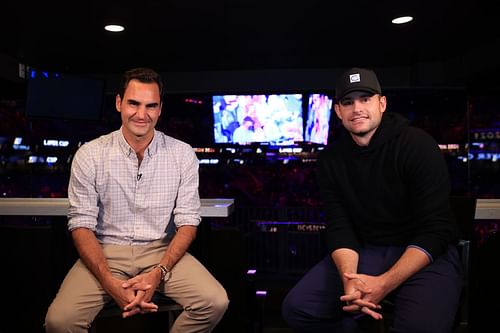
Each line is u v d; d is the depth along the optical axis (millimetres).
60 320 1435
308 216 5047
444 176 1610
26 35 4492
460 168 6539
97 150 1679
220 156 7039
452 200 1866
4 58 5148
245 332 1893
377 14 3963
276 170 7047
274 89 6312
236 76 6344
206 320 1546
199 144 7035
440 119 6547
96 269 1492
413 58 5645
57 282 1797
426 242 1536
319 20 4109
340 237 1728
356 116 1659
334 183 1815
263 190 7188
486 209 1797
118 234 1695
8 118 6090
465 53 5379
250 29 4379
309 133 6695
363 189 1719
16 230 1827
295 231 4918
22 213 1774
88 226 1626
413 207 1637
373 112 1658
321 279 1714
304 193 7059
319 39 4734
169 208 1733
